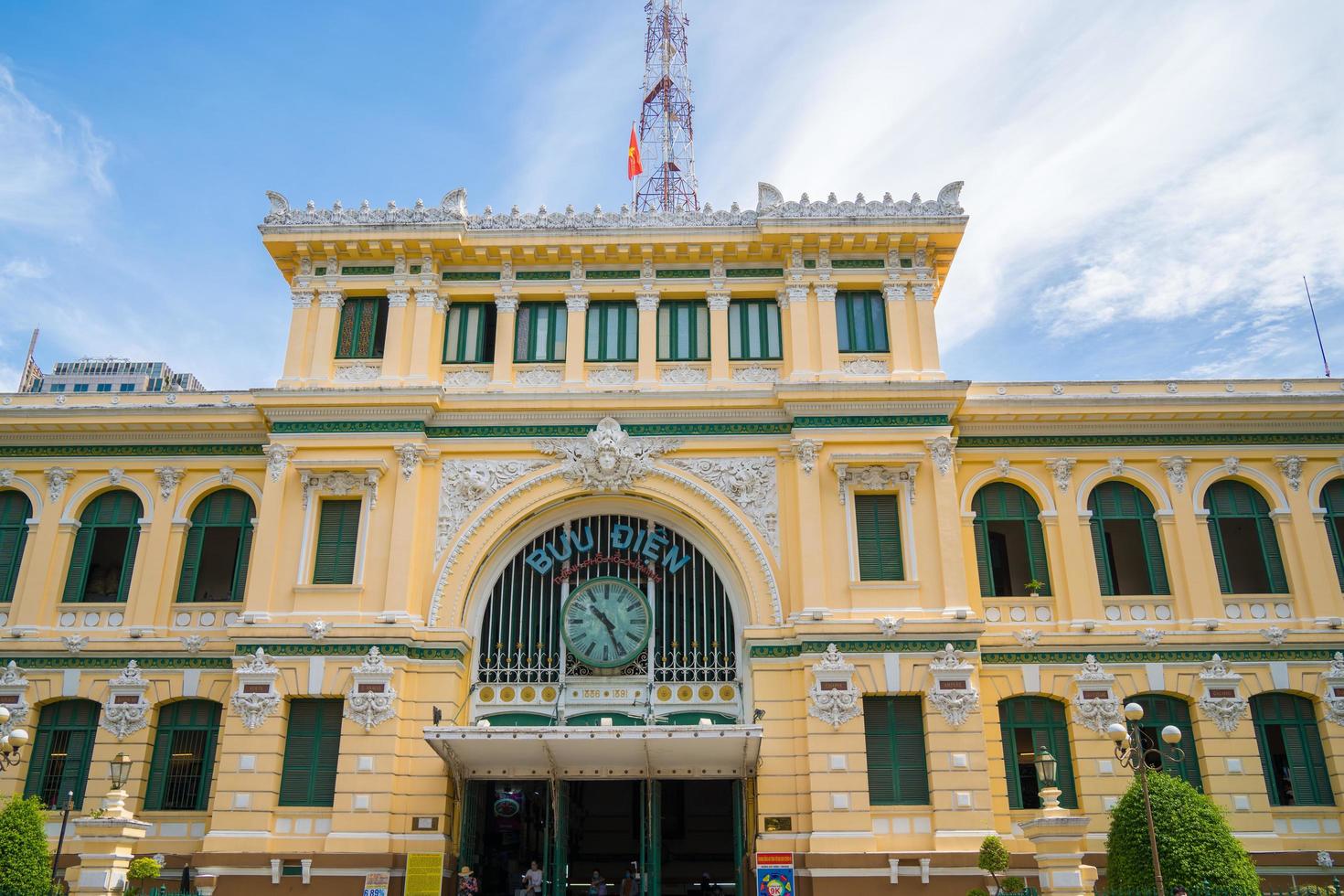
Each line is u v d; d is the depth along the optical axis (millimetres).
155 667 28781
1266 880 26344
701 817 34656
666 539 29328
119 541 31031
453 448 29375
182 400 31391
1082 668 28359
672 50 42844
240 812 25922
